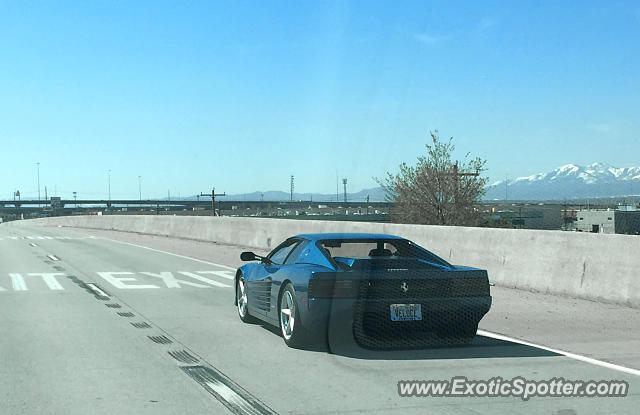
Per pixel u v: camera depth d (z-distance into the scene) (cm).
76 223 6041
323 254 750
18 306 1071
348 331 700
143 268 1755
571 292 1137
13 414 498
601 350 734
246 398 541
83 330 855
